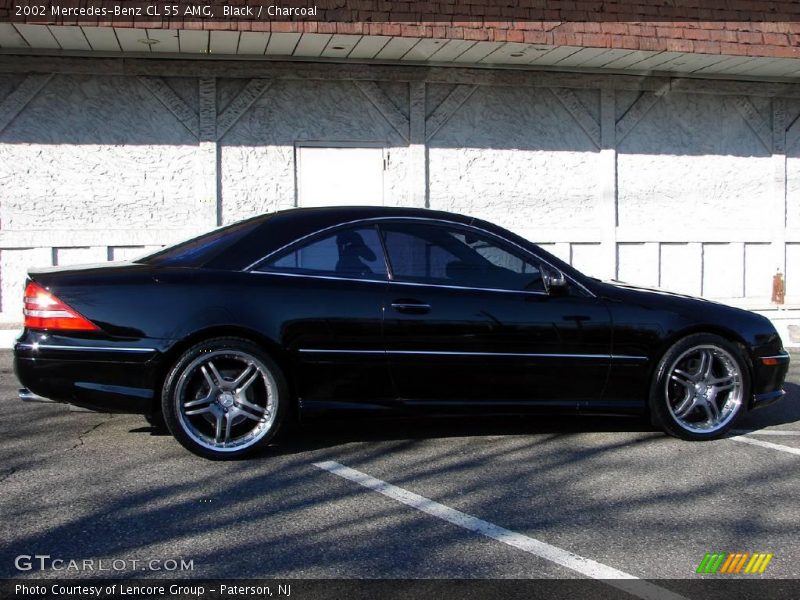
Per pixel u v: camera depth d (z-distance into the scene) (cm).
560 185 1173
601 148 1179
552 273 530
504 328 511
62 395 468
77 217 1041
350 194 1109
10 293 1029
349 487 447
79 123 1034
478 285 519
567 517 407
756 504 429
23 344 471
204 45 987
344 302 495
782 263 1253
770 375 561
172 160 1059
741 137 1232
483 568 347
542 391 521
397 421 598
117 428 564
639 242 1205
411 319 501
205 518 399
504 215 1159
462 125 1138
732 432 583
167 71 1040
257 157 1082
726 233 1233
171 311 473
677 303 545
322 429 572
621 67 1129
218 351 477
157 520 395
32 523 390
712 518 408
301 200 1097
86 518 397
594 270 1190
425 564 350
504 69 1126
